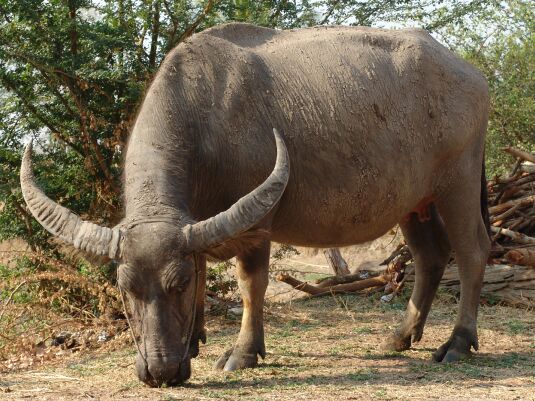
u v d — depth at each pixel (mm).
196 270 7812
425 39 10250
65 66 12250
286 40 9719
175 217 7895
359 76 9500
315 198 9297
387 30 10273
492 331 11578
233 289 13266
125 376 9047
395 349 10344
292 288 15312
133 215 7926
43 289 12750
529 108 19375
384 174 9516
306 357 9891
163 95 8711
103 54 12703
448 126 9906
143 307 7613
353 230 9664
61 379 9016
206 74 8883
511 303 13438
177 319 7645
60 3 12461
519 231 14773
